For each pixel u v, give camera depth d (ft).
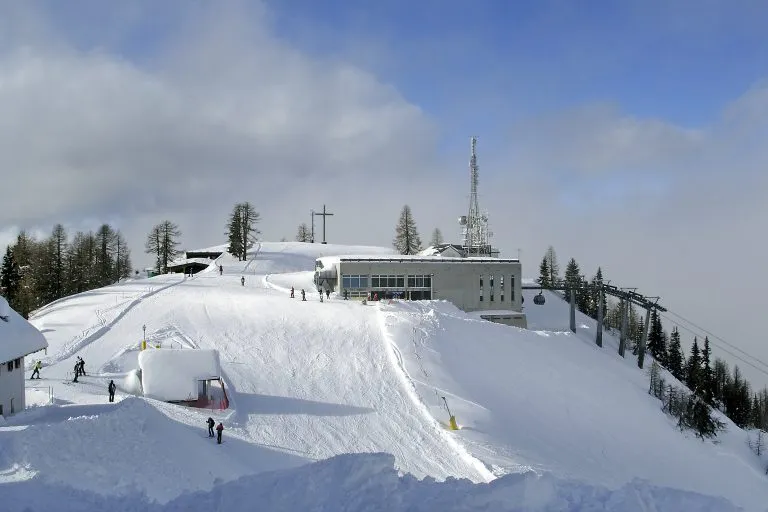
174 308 214.69
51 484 58.80
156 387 138.10
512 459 124.06
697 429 184.85
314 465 49.83
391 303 230.89
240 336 188.03
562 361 204.44
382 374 165.78
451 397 155.33
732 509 40.60
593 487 43.62
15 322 124.98
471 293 277.64
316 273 280.31
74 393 132.77
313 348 181.06
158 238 441.27
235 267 360.69
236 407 137.80
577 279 357.41
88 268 391.45
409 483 45.93
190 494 49.39
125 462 79.46
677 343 362.74
